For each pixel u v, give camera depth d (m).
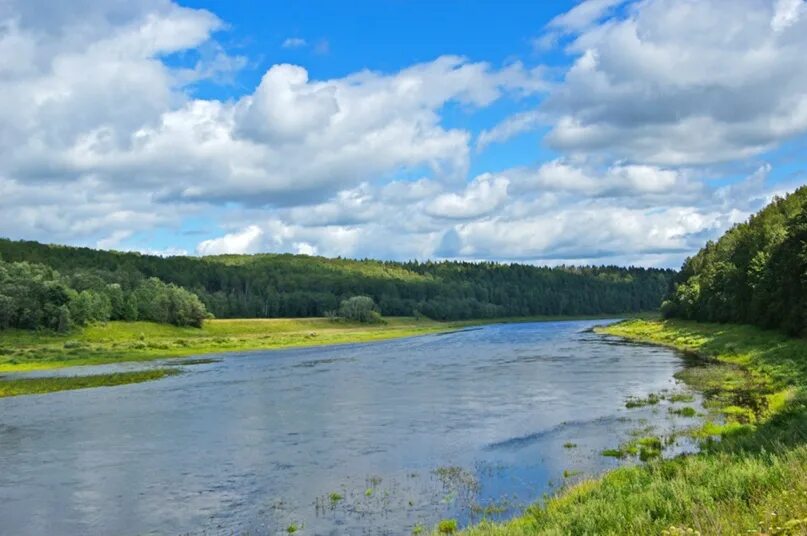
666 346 92.31
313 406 48.75
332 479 28.48
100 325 135.12
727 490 15.52
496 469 28.81
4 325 119.19
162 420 44.31
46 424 43.78
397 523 22.52
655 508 15.77
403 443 35.09
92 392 60.22
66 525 23.92
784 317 71.81
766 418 31.98
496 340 126.94
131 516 24.61
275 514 24.17
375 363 83.81
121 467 31.78
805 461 15.91
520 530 16.38
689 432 33.12
